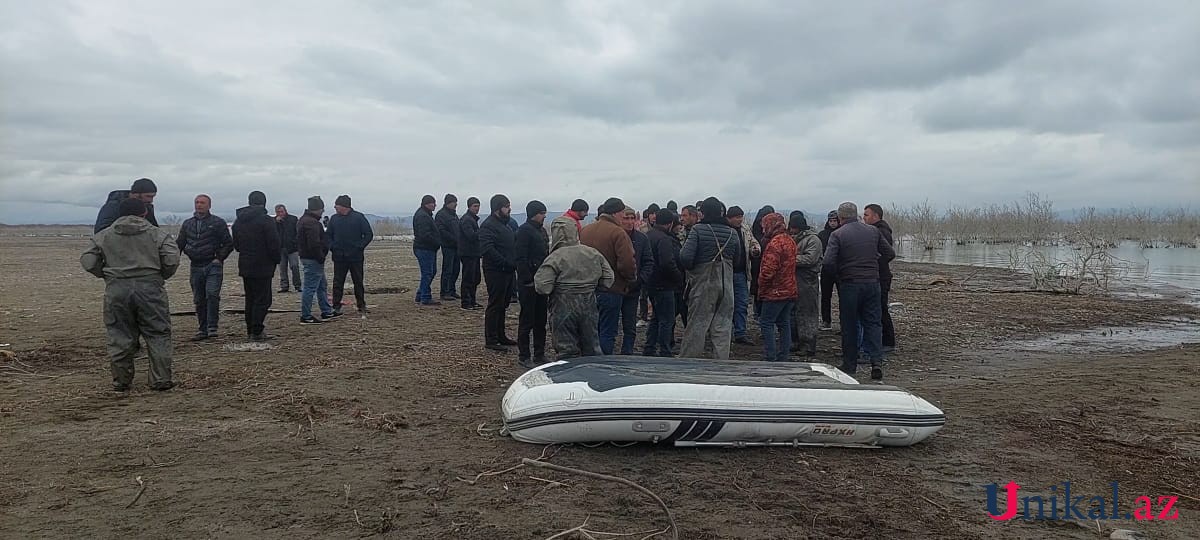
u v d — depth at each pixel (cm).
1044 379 862
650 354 972
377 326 1140
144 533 399
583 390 557
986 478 514
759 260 1150
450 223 1466
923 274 2523
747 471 518
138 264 697
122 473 490
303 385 739
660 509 448
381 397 708
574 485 484
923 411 569
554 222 779
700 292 830
